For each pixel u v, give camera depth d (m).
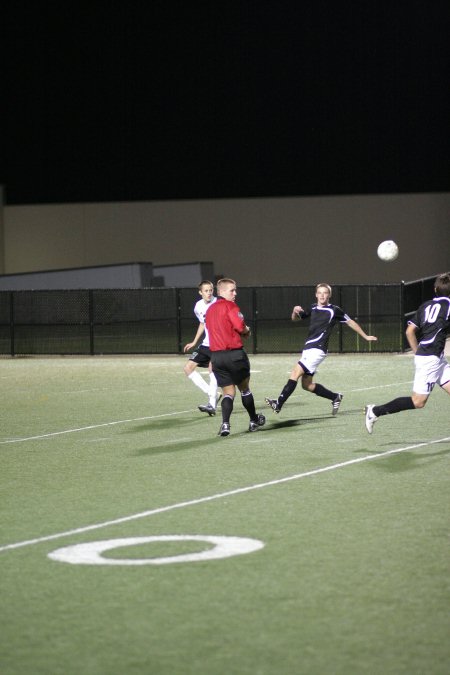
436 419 30.22
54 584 14.64
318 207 94.31
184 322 80.62
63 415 32.94
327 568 15.09
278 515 18.48
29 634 12.63
